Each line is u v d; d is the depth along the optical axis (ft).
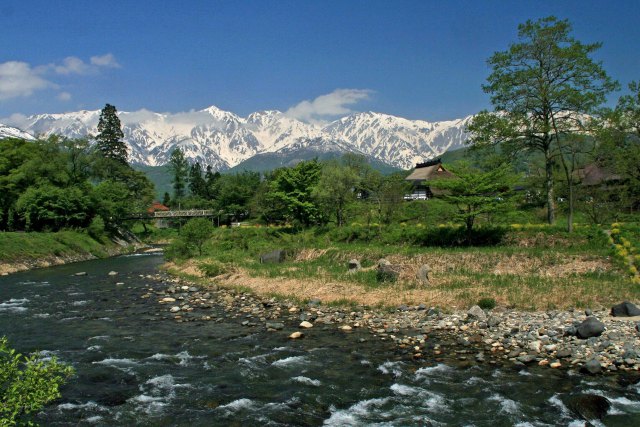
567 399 43.24
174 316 82.69
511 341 59.72
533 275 94.27
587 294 75.25
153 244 309.63
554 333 60.13
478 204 122.93
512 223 144.97
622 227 110.52
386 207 171.12
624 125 143.13
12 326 76.23
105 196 265.34
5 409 26.96
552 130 126.62
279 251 139.85
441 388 47.34
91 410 44.11
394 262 114.11
